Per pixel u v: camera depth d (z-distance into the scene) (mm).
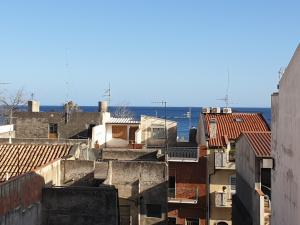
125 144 52625
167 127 53750
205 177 42312
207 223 41906
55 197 26594
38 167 28875
